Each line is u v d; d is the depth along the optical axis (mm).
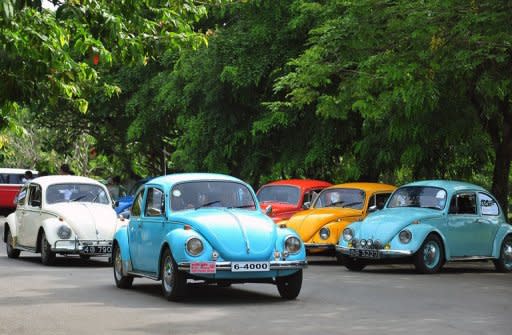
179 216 14117
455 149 26109
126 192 36438
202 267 13273
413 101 21766
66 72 12664
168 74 33531
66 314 12367
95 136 46312
